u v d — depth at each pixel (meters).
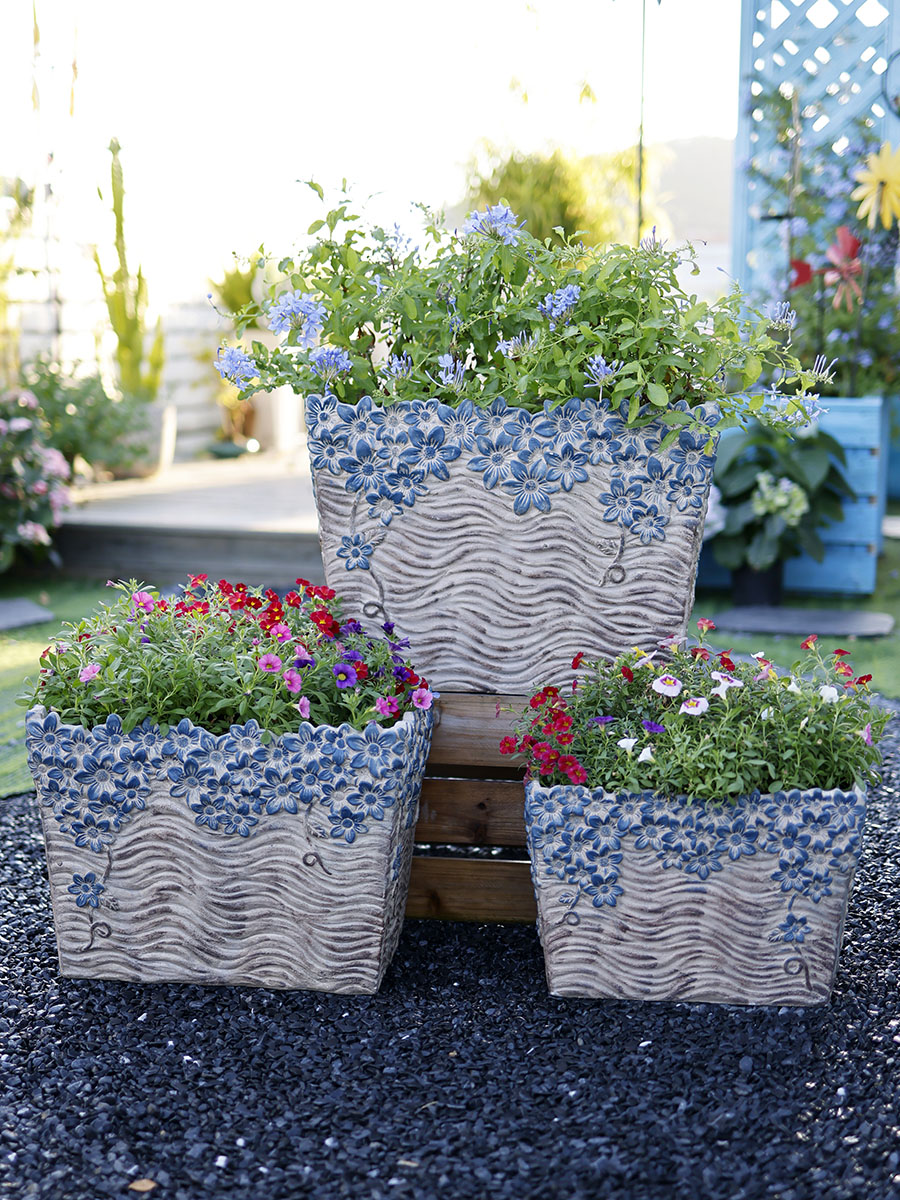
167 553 5.17
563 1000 1.91
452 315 2.04
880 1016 1.85
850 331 4.96
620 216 5.60
